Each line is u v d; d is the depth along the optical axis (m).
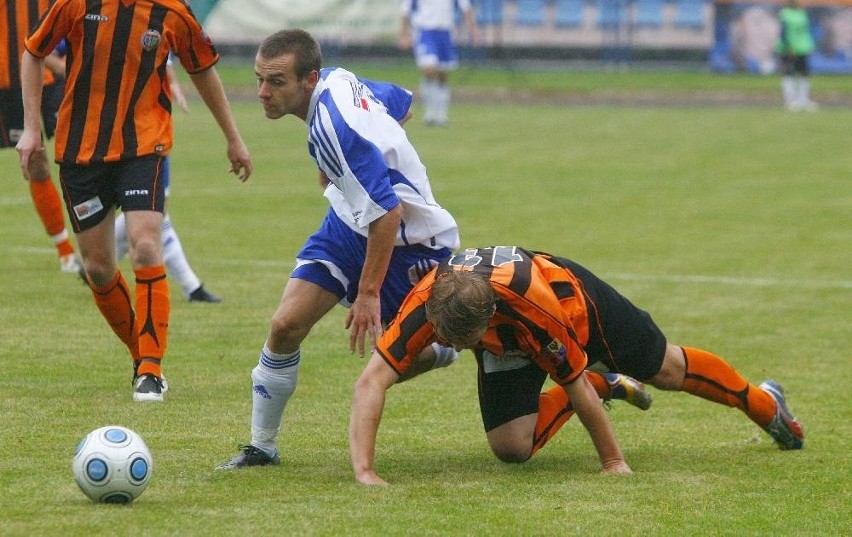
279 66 11.06
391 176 11.62
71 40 14.25
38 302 19.97
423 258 11.91
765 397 12.49
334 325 19.53
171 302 20.58
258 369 11.70
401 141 11.73
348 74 11.61
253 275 23.19
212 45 14.77
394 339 11.06
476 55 77.38
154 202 14.52
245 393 14.79
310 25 71.12
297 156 42.72
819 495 11.01
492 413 11.89
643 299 21.64
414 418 14.07
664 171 39.91
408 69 73.62
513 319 10.87
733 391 12.30
